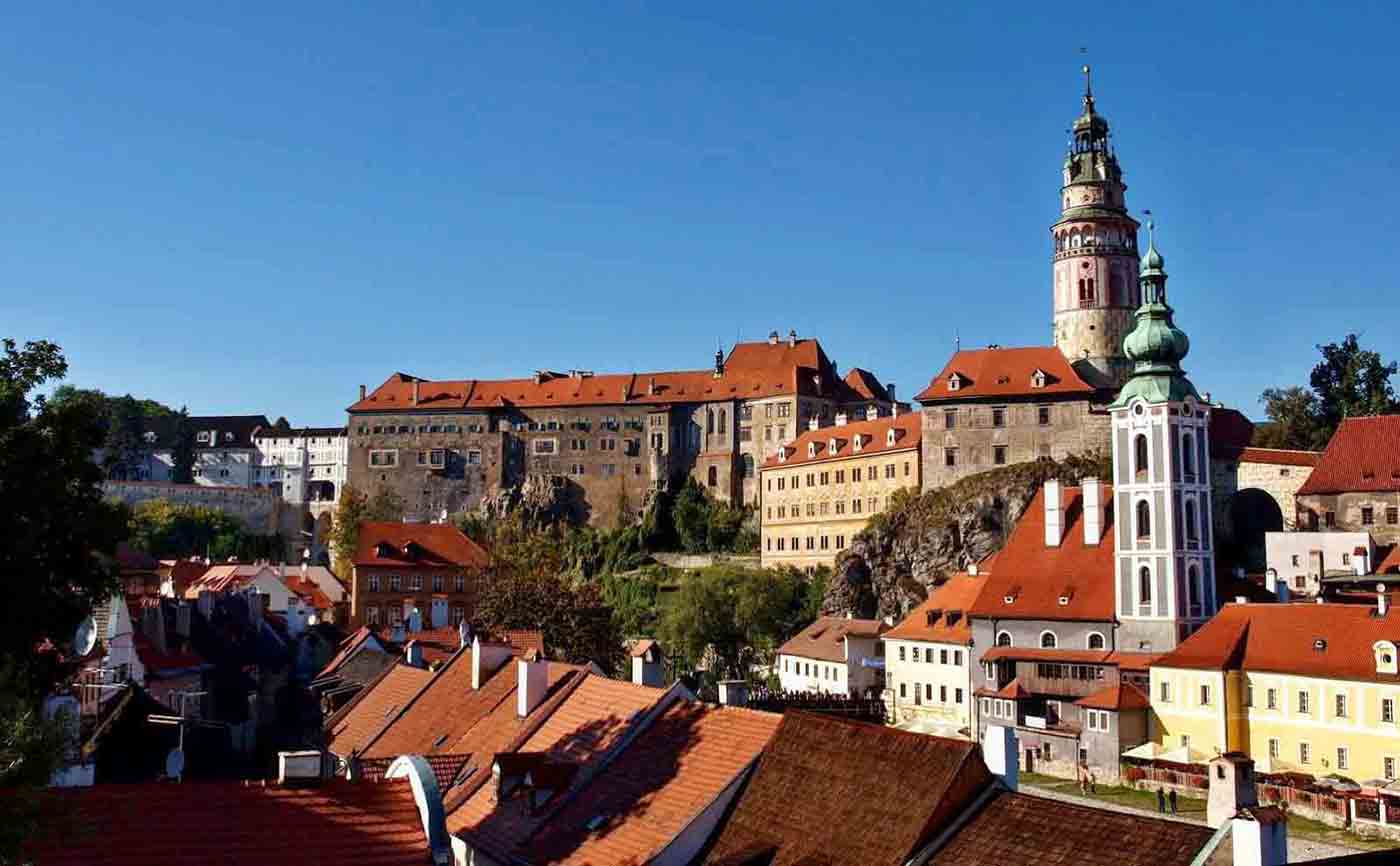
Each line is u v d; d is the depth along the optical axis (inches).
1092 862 1254.3
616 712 2025.1
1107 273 7667.3
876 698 5546.3
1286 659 3934.5
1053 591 5054.1
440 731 2477.9
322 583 7475.4
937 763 1446.9
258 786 1273.4
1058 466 7268.7
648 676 2261.3
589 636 5310.0
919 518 7549.2
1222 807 1378.0
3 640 1594.5
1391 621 3794.3
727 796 1647.4
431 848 1240.8
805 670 6254.9
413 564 6594.5
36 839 1010.1
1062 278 7780.5
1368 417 6053.2
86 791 1205.7
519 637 3846.0
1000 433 7603.4
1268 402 7637.8
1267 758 3954.2
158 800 1221.1
